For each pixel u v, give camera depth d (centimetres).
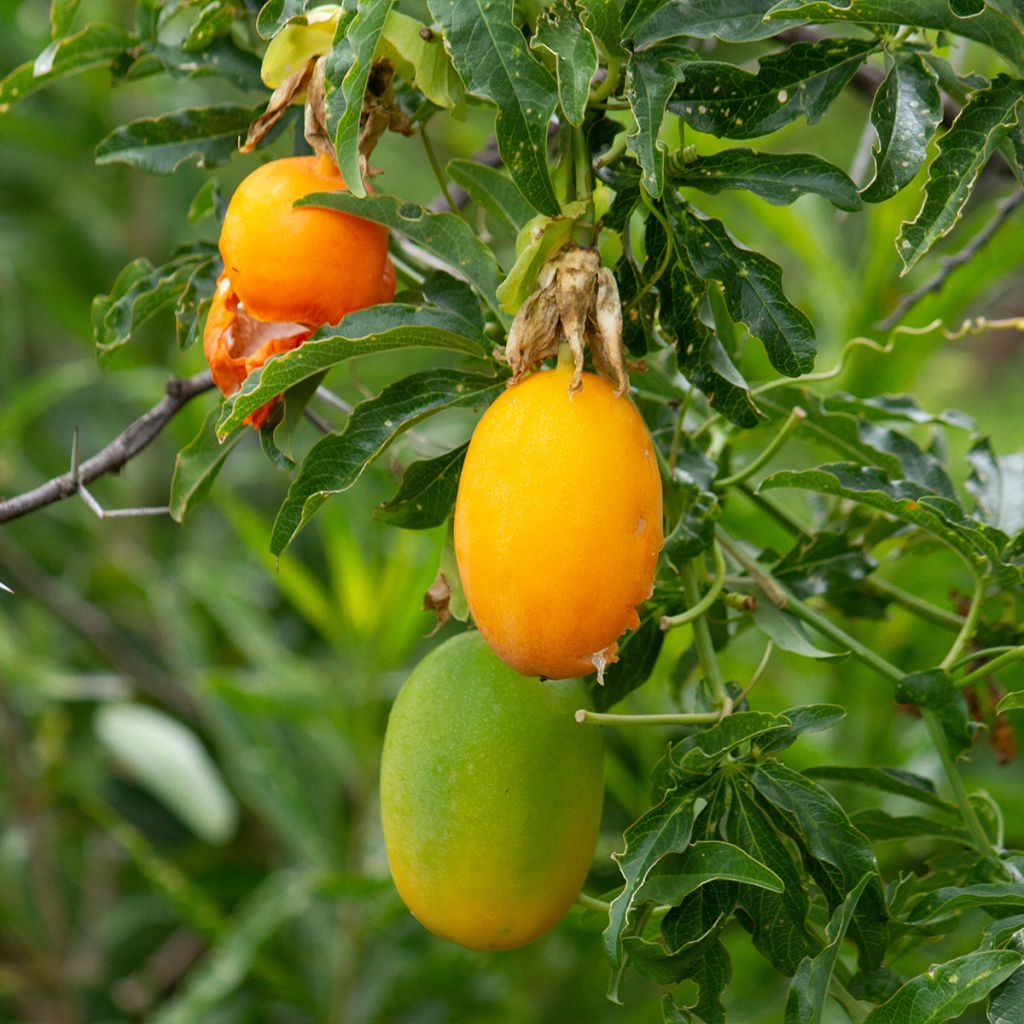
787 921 60
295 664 85
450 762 60
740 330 75
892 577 78
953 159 58
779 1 59
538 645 56
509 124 57
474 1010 83
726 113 59
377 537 86
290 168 60
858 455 69
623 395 57
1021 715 71
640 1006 82
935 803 63
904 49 59
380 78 60
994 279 79
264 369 58
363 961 83
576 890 61
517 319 57
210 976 78
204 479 64
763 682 80
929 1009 58
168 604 91
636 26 58
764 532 77
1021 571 63
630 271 61
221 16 67
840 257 86
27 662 91
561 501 56
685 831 59
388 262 61
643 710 76
